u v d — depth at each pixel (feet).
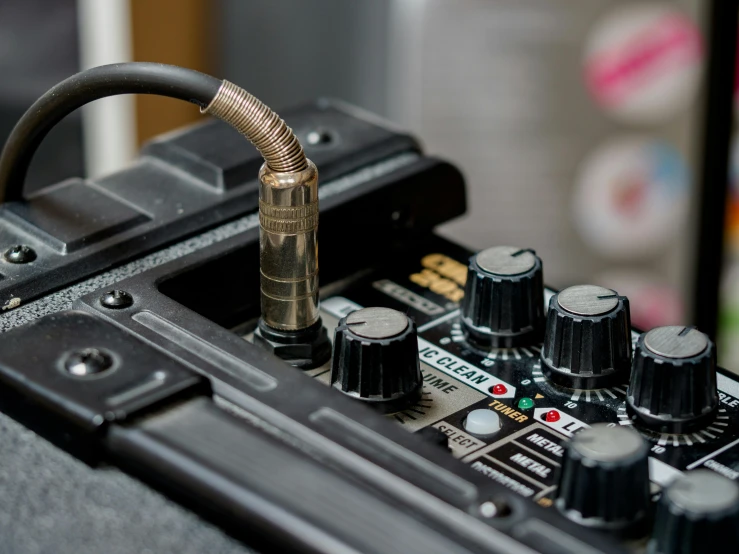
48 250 1.38
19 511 1.16
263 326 1.34
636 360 1.27
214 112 1.26
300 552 1.12
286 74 2.24
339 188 1.47
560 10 2.02
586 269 2.18
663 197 2.11
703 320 1.88
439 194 1.52
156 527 1.15
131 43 2.08
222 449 1.17
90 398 1.19
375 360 1.28
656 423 1.26
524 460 1.26
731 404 1.29
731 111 1.80
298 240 1.30
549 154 2.11
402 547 1.11
